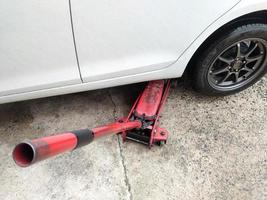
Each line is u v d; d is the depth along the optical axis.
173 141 2.15
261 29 1.90
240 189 1.97
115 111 2.30
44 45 1.66
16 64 1.72
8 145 2.14
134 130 2.04
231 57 2.08
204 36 1.82
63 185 1.97
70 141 0.97
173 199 1.92
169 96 2.36
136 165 2.04
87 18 1.59
